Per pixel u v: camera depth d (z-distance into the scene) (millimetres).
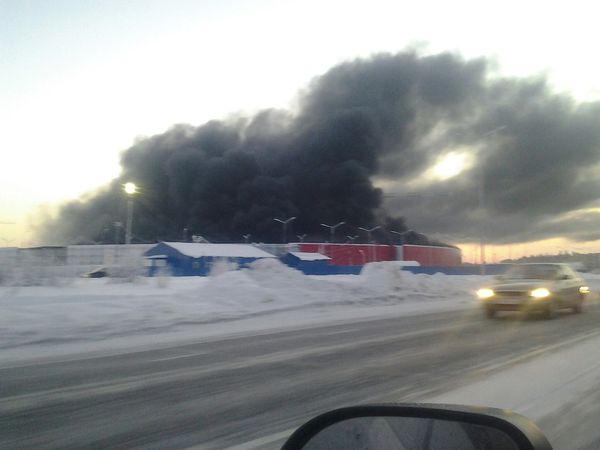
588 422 7152
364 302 25391
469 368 10875
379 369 10836
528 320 19812
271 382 9711
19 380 9938
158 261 51125
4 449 6332
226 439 6617
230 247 60906
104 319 17031
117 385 9508
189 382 9742
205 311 19828
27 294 22828
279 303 22578
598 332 16453
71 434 6840
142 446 6391
